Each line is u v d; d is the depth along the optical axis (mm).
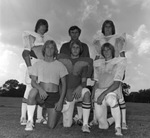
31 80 4160
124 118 4320
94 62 4379
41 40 4848
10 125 4254
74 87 4398
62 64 4254
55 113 4086
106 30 4957
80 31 5223
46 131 3787
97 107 4102
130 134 3740
